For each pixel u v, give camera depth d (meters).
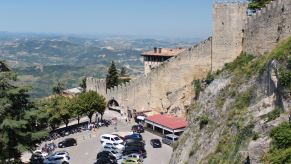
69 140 91.62
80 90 156.00
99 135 99.50
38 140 68.19
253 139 47.25
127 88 114.56
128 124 108.31
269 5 70.94
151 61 127.38
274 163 40.06
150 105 109.06
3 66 68.12
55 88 146.38
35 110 68.19
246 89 62.66
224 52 86.62
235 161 48.94
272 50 64.12
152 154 82.75
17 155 65.12
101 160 77.25
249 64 70.19
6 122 61.50
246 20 79.38
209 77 87.25
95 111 107.44
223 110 65.12
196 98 95.31
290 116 45.75
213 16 87.06
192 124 73.38
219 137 59.03
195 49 97.44
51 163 79.31
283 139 42.03
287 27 66.44
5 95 64.25
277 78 50.91
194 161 62.81
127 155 79.81
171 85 103.75
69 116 104.69
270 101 52.72
